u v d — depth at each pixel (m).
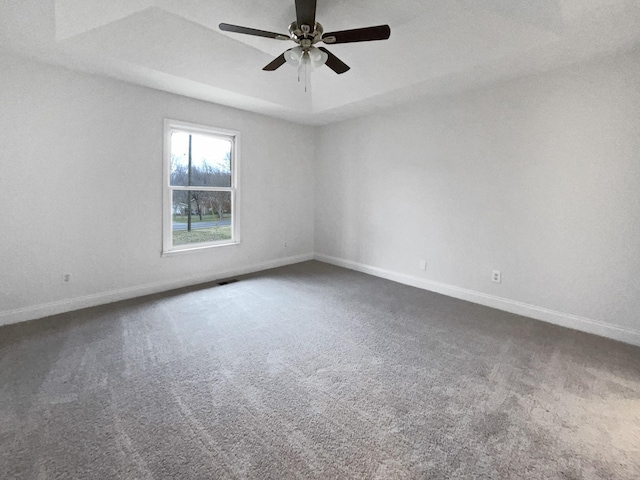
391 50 3.04
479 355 2.41
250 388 1.98
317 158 5.43
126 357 2.32
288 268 5.04
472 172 3.56
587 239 2.84
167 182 3.78
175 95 3.78
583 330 2.88
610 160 2.69
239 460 1.43
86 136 3.19
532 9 2.21
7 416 1.69
